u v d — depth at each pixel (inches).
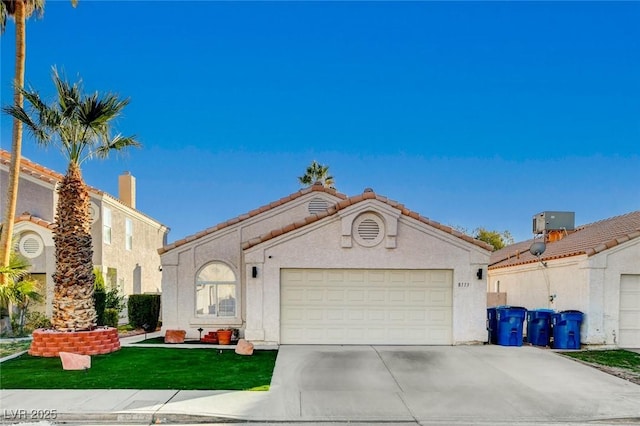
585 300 557.9
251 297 549.6
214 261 629.9
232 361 459.2
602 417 314.5
